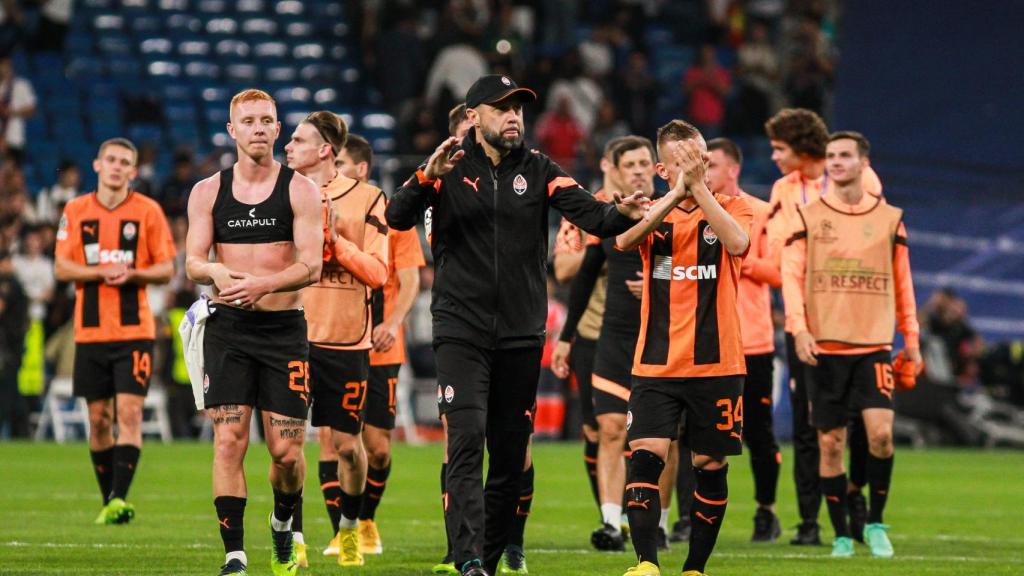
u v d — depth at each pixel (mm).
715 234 23859
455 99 87062
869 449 30672
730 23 104375
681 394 23812
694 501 24125
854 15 87312
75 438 70000
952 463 62312
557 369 32906
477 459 22703
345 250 26656
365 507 29797
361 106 95750
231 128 23750
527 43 99188
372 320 29391
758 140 91688
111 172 37500
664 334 23953
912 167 85500
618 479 30766
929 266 83438
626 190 31016
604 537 30328
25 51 93062
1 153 80625
